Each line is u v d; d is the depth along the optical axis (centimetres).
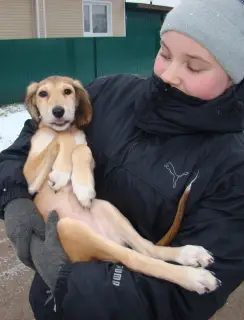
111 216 181
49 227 170
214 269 138
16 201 178
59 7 1455
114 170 174
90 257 168
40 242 167
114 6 1670
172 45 156
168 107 162
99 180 187
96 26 1648
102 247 165
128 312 131
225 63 152
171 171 157
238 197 143
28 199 183
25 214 174
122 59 1440
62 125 202
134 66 1509
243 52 154
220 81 155
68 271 141
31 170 192
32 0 1383
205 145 158
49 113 203
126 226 176
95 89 206
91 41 1302
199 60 152
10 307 308
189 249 142
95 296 132
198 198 149
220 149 154
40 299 180
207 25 149
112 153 176
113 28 1692
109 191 179
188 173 155
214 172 150
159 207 158
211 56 151
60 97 205
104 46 1351
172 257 156
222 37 149
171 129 163
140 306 132
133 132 176
